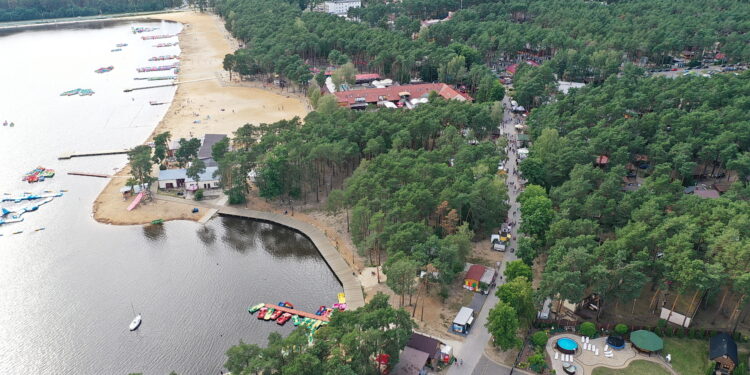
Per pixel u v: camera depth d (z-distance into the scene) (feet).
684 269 572.10
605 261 593.01
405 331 506.89
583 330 565.94
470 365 534.37
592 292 609.01
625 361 536.42
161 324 629.92
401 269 581.53
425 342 541.75
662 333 571.28
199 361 572.92
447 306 629.51
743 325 586.45
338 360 468.75
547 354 545.44
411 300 640.99
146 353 585.63
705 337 566.36
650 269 624.59
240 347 477.36
